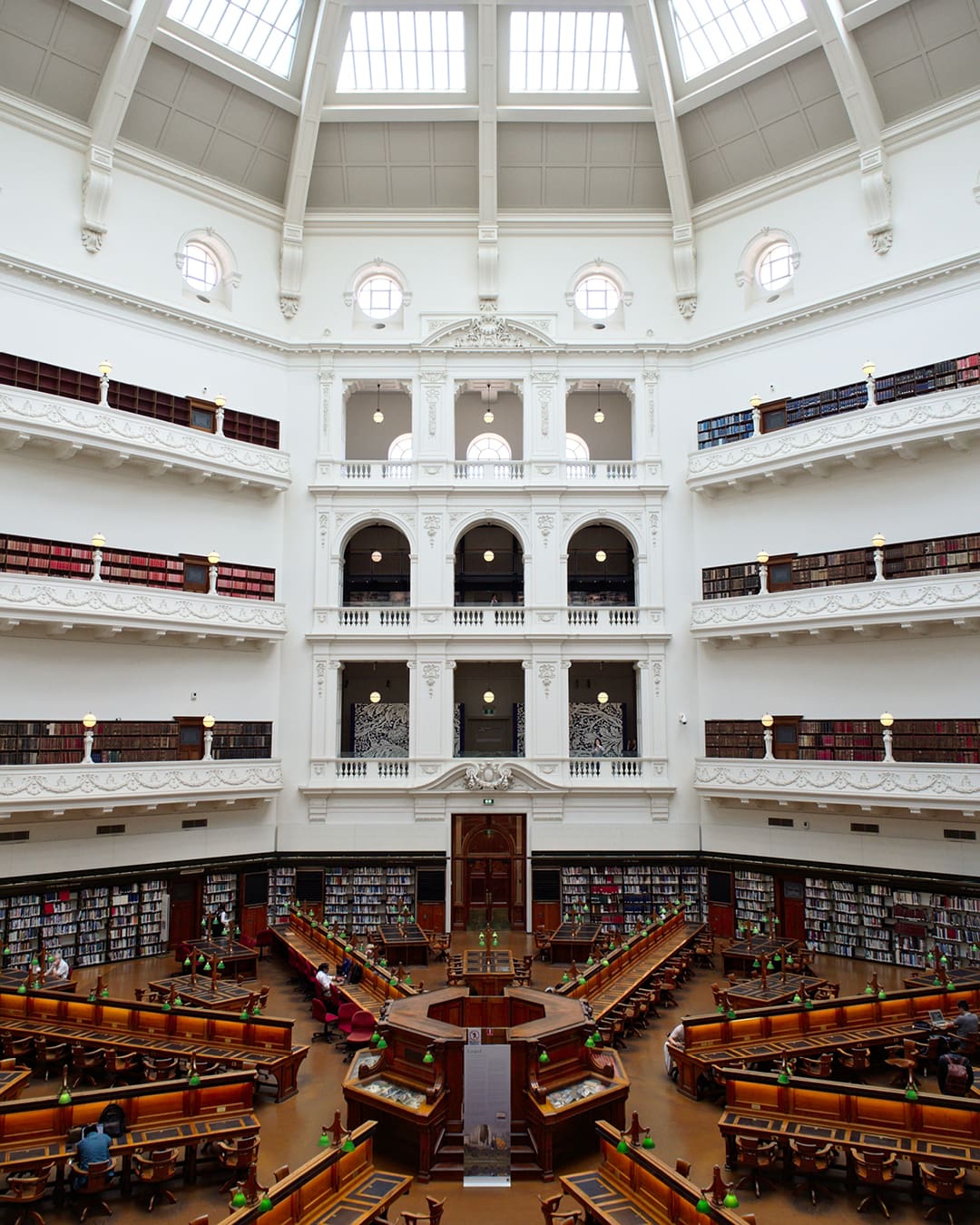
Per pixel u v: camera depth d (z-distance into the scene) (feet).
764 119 83.05
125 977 68.23
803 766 76.54
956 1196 34.96
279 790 83.30
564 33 81.82
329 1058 52.44
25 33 71.31
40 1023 51.47
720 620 83.71
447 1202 36.68
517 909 84.28
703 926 76.18
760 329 84.89
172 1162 36.19
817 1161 37.09
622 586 104.37
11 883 68.80
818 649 79.82
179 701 79.41
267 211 88.84
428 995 47.09
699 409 89.10
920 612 71.56
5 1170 34.45
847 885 75.77
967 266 73.67
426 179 89.10
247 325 87.04
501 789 83.71
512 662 94.12
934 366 75.25
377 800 84.38
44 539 72.84
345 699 98.02
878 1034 49.83
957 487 73.56
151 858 76.28
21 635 70.90
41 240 74.79
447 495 88.43
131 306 79.10
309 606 86.84
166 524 80.12
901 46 75.00
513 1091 41.16
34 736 70.85
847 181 81.76
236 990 57.06
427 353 89.20
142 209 81.10
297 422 88.99
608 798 84.89
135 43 73.10
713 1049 47.57
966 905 69.97
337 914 82.64
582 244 91.50
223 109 81.92
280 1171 33.14
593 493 88.79
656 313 90.79
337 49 81.00
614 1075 42.55
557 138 86.69
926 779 70.03
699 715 86.28
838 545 79.51
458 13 79.46
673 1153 40.19
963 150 75.46
